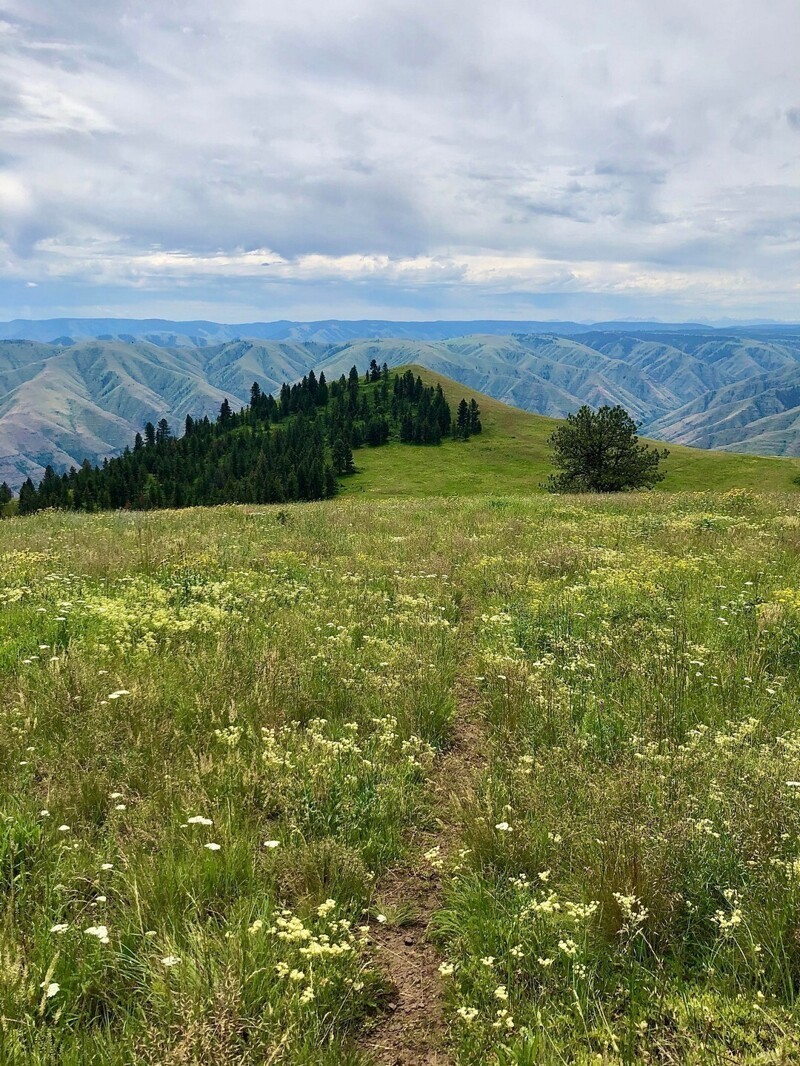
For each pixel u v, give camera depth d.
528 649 7.99
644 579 10.88
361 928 3.48
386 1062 2.98
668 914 3.55
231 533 16.70
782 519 16.88
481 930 3.63
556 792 4.77
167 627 8.05
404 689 6.60
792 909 3.39
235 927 3.42
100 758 5.13
